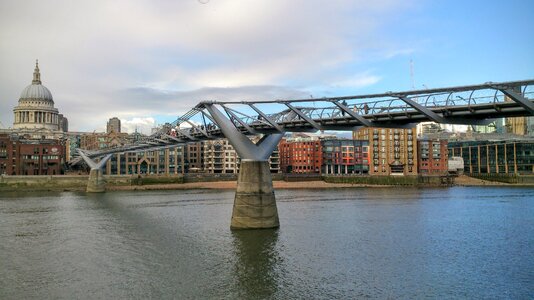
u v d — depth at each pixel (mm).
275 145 65438
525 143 198500
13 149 167375
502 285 40562
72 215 84812
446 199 121062
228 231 64062
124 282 41375
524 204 108000
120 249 54031
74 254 51844
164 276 43062
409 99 39094
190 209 94375
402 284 40719
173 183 173000
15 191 147000
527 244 57844
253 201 64125
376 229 68312
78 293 38594
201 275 43281
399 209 95625
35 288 39938
